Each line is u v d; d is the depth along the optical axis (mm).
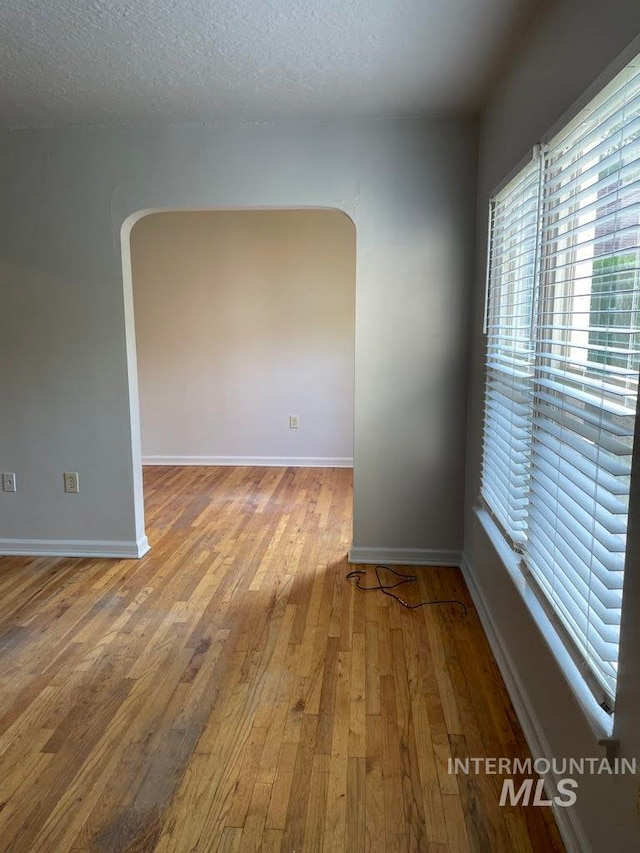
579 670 1446
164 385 5406
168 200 3004
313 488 4738
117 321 3148
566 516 1564
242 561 3293
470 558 2967
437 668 2258
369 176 2928
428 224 2949
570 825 1460
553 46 1726
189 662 2309
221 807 1613
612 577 1244
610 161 1295
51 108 2725
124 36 2023
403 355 3066
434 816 1582
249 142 2928
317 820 1570
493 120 2547
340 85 2463
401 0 1799
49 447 3301
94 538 3359
